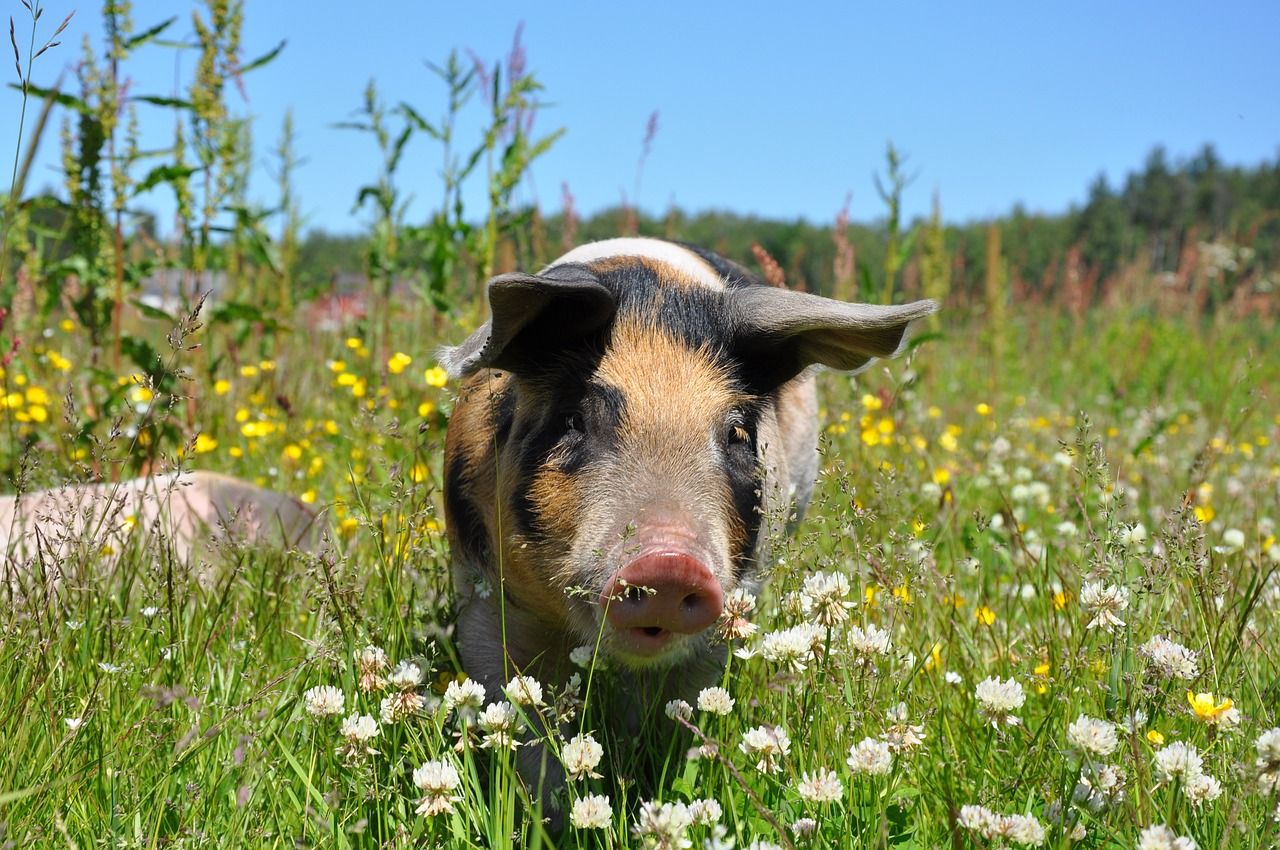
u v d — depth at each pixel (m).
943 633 1.19
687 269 1.35
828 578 1.11
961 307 3.81
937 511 1.55
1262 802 0.92
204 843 0.91
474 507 1.20
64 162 1.79
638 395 1.09
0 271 1.05
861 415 1.75
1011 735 1.05
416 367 2.02
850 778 0.94
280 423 1.96
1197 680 1.04
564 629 1.18
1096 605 1.05
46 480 1.41
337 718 1.05
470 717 1.01
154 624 1.14
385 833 0.94
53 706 1.02
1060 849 0.88
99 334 1.90
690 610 0.99
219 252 2.19
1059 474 1.83
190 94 1.84
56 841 0.91
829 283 2.78
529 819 0.98
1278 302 4.59
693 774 0.99
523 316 1.06
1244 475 2.04
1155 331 4.14
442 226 2.12
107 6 1.75
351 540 1.44
